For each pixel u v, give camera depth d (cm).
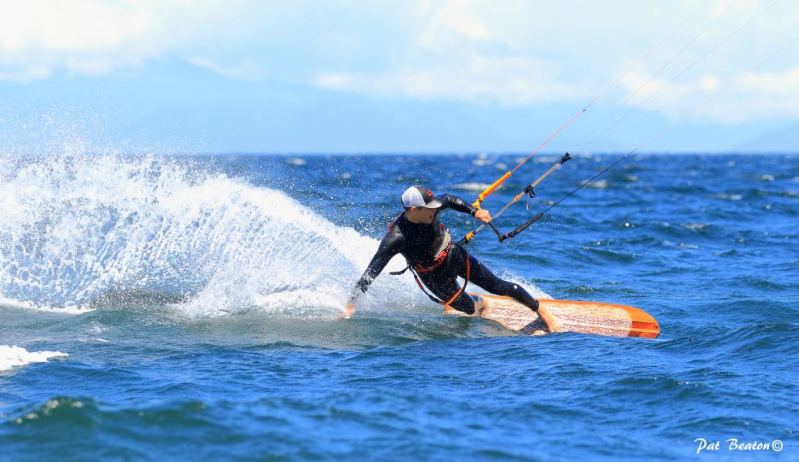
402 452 1981
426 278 3638
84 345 3016
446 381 2634
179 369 2717
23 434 2022
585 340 3278
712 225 8944
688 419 2267
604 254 6397
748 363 2831
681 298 4406
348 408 2283
